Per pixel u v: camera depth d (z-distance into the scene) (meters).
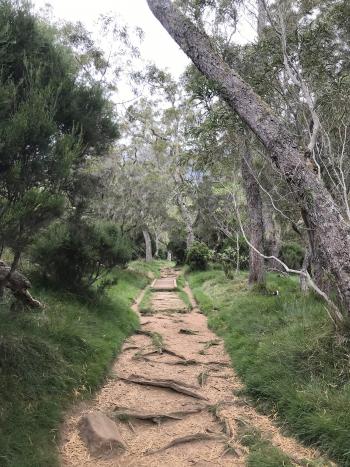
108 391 5.79
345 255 5.18
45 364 5.14
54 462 3.78
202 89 6.32
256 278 13.19
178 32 6.53
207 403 5.40
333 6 7.46
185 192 11.86
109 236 9.64
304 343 5.69
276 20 7.23
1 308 6.13
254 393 5.50
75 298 8.76
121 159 26.27
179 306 13.76
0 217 4.14
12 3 6.10
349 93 6.77
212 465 3.89
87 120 6.70
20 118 4.38
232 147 7.80
